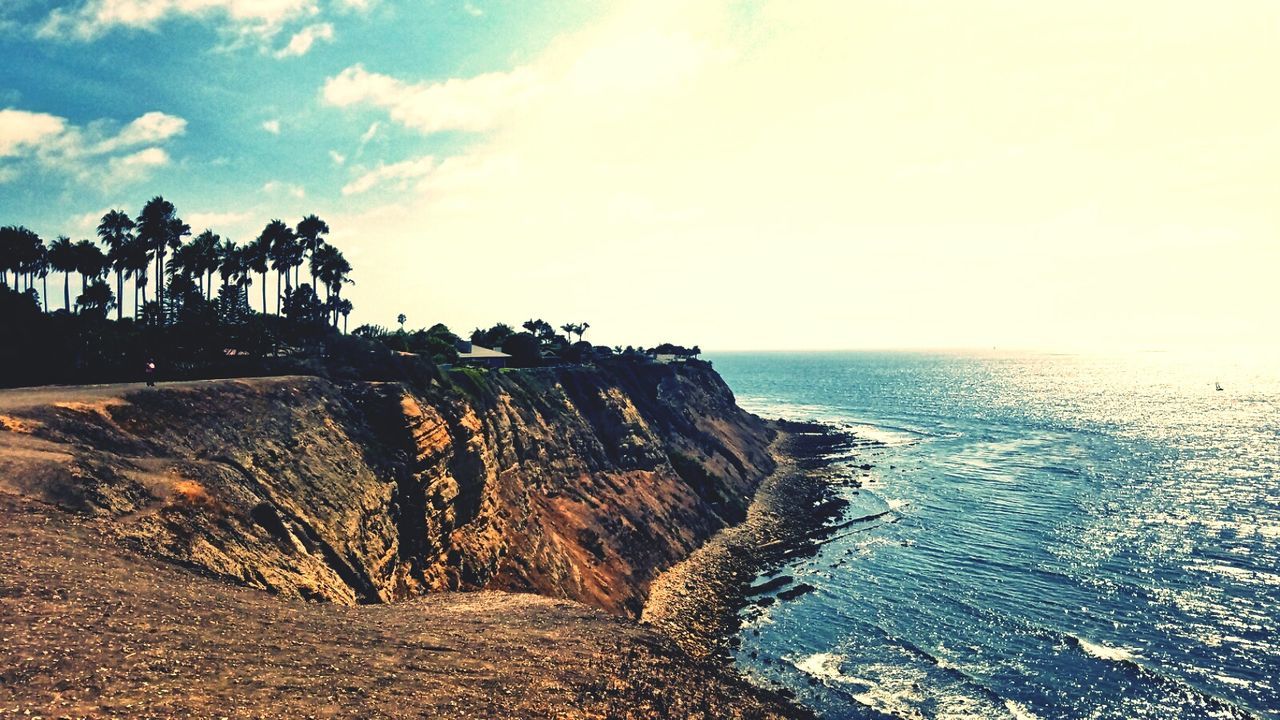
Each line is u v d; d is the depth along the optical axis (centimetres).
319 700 1719
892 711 3628
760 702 2923
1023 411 18938
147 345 5300
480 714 1909
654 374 11106
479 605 3519
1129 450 11712
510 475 5606
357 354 5247
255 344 5875
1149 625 4544
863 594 5238
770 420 15225
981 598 5072
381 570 3434
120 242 7519
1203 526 6812
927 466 10506
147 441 2980
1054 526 6888
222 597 2180
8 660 1459
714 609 5066
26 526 2036
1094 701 3694
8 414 2677
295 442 3612
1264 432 13975
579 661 2575
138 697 1481
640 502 6744
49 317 5175
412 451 4269
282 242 8531
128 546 2186
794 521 7444
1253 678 3856
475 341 13012
